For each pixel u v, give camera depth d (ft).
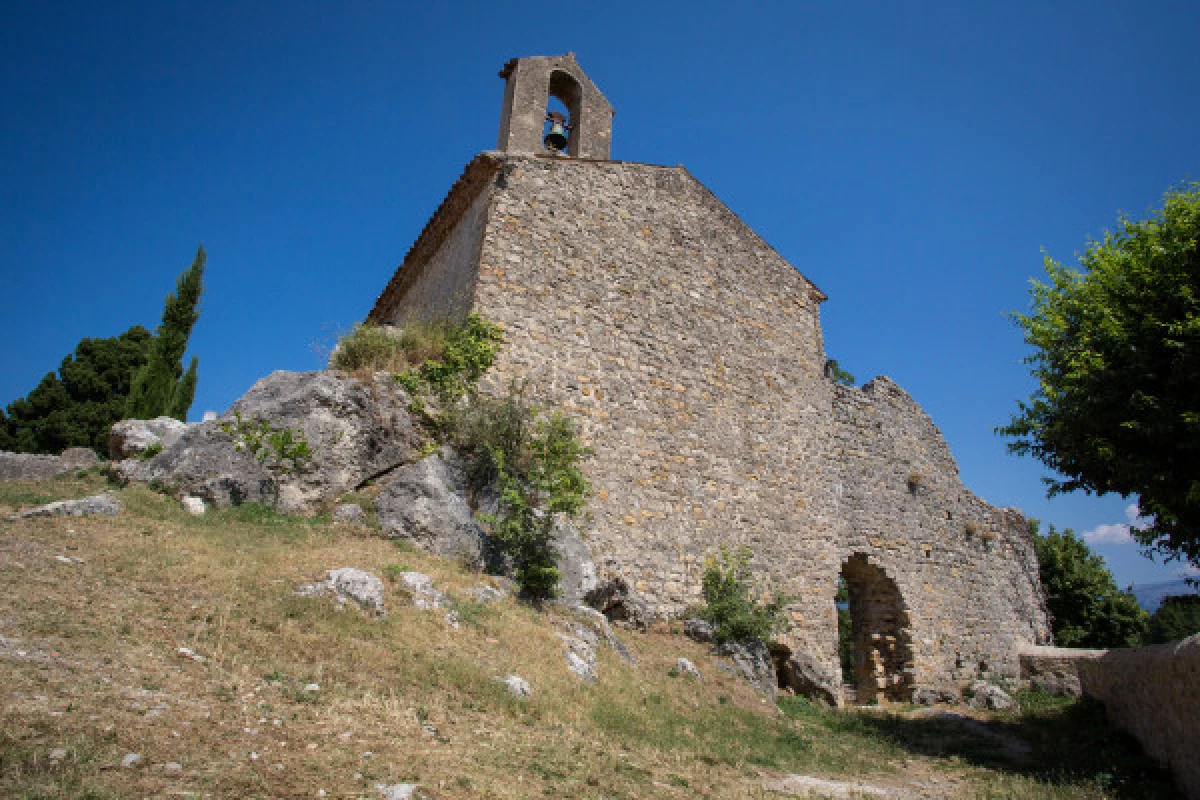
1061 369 38.45
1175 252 34.37
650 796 20.51
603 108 64.23
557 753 21.74
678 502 49.85
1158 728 31.30
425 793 15.97
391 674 23.34
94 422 88.89
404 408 42.29
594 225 52.26
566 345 48.16
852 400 64.39
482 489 40.88
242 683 19.27
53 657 17.49
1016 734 42.29
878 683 60.75
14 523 27.76
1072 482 38.81
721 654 44.50
